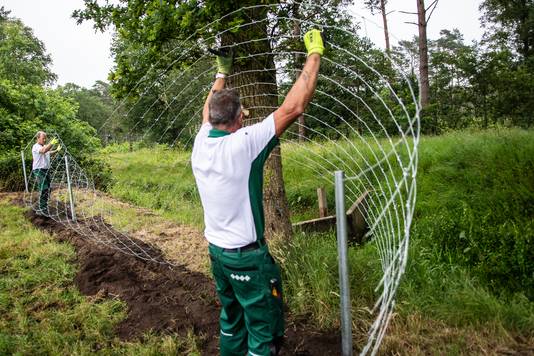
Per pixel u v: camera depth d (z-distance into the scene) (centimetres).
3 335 357
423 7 1487
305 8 445
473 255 498
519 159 685
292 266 432
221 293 264
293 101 221
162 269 516
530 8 2184
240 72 443
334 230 603
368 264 433
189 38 431
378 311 379
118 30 525
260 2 438
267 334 242
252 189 232
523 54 2303
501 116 1802
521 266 450
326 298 387
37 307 419
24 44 3469
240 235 236
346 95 1541
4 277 487
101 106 5631
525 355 316
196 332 372
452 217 598
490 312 364
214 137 240
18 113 1388
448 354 317
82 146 1395
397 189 224
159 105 1933
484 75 1834
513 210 575
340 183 239
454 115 1961
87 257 542
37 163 792
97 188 1194
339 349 334
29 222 744
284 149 1022
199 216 769
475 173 701
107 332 378
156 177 1216
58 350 345
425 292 409
